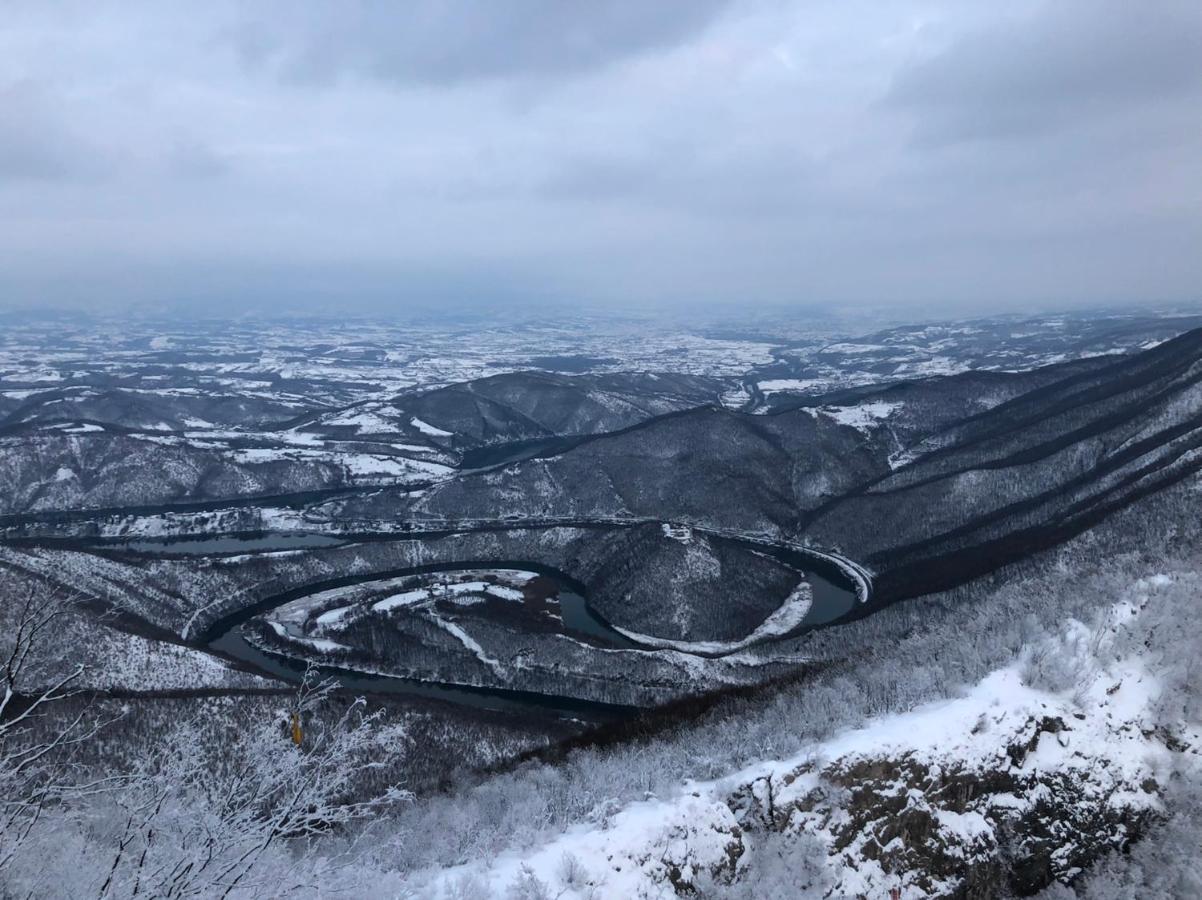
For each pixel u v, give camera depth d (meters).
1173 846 48.75
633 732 77.19
